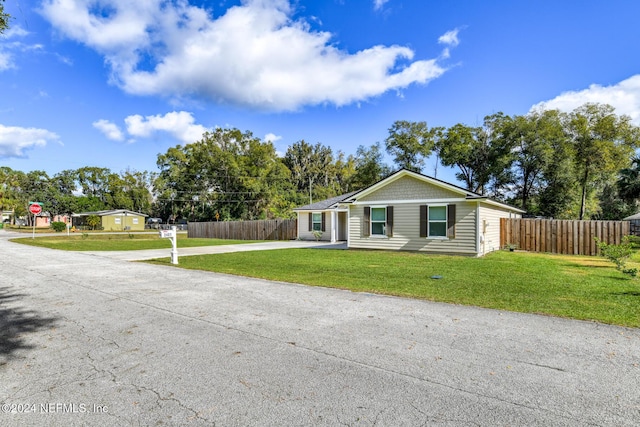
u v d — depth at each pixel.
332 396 2.69
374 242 15.90
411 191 15.01
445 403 2.59
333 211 22.70
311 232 25.47
